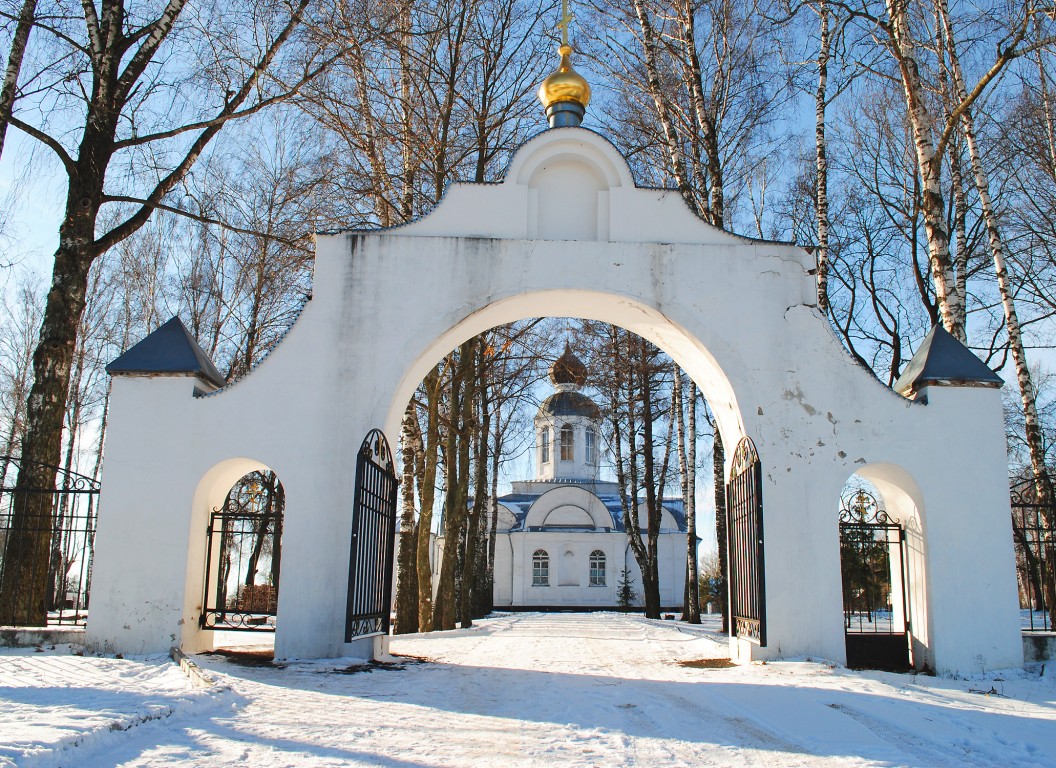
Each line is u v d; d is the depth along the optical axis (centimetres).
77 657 1034
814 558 1112
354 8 1455
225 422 1136
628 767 561
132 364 1141
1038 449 1525
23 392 2764
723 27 1822
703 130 1711
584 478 4956
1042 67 1688
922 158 1398
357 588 1099
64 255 1239
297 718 705
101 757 543
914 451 1132
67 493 1157
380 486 1183
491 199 1211
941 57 1631
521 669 1089
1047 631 1165
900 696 845
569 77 1373
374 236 1194
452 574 2086
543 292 1185
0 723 591
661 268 1190
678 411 2622
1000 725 725
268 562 2973
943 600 1088
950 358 1161
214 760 550
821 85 1658
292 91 1360
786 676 979
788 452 1138
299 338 1163
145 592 1090
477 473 2555
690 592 2492
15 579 1139
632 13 1822
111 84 1285
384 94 1691
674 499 4888
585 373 2886
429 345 1170
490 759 576
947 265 1362
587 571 4525
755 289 1189
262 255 2181
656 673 1048
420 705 791
